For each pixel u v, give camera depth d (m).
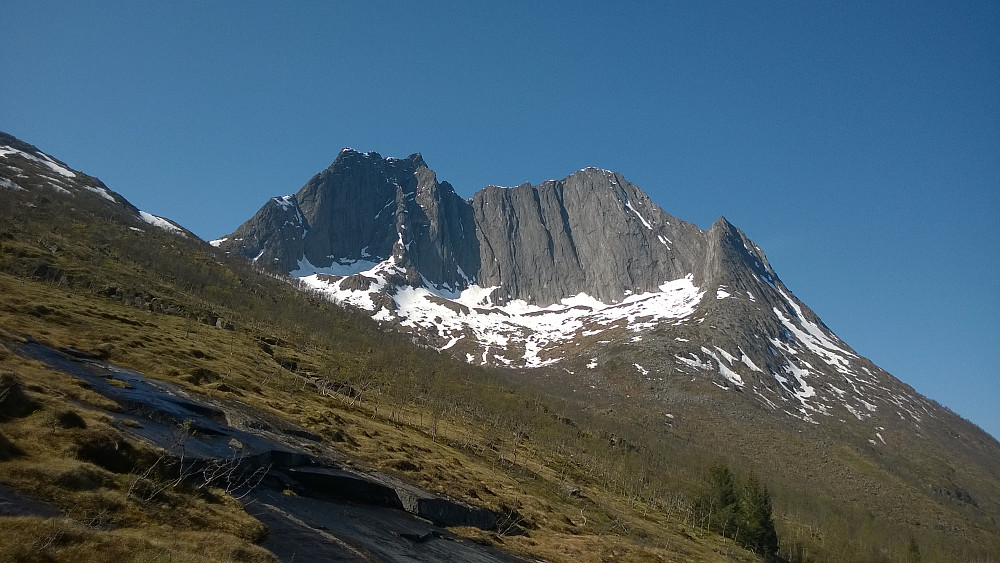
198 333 127.00
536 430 175.25
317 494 54.62
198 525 34.81
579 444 174.62
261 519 41.16
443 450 106.56
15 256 136.38
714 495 147.25
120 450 38.34
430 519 62.56
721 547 123.94
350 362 168.50
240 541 33.97
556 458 151.75
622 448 192.75
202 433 53.06
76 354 69.12
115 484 34.53
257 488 47.75
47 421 37.19
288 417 78.06
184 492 38.16
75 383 51.38
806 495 193.75
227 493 41.56
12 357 52.38
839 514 184.00
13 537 24.83
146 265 195.38
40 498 29.70
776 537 135.00
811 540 158.25
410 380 173.00
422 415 136.88
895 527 188.00
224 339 131.38
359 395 125.56
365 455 74.31
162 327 117.56
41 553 24.80
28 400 39.09
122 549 27.50
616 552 77.12
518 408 191.00
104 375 61.66
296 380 116.94
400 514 58.97
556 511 95.38
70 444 35.81
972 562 171.12
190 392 69.38
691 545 113.31
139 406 52.34
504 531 72.50
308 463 58.56
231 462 46.16
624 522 109.94
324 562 36.91
